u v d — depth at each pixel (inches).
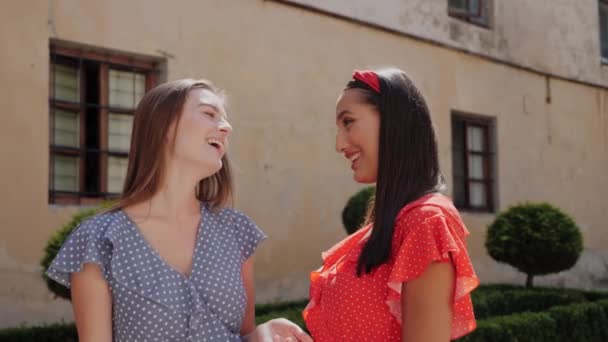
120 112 241.8
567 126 435.2
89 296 69.0
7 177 210.7
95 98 237.3
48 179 219.1
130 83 245.9
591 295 302.2
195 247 74.0
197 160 73.6
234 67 269.4
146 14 245.0
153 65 251.3
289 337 77.0
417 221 69.4
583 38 452.1
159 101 74.3
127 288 68.8
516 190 397.4
